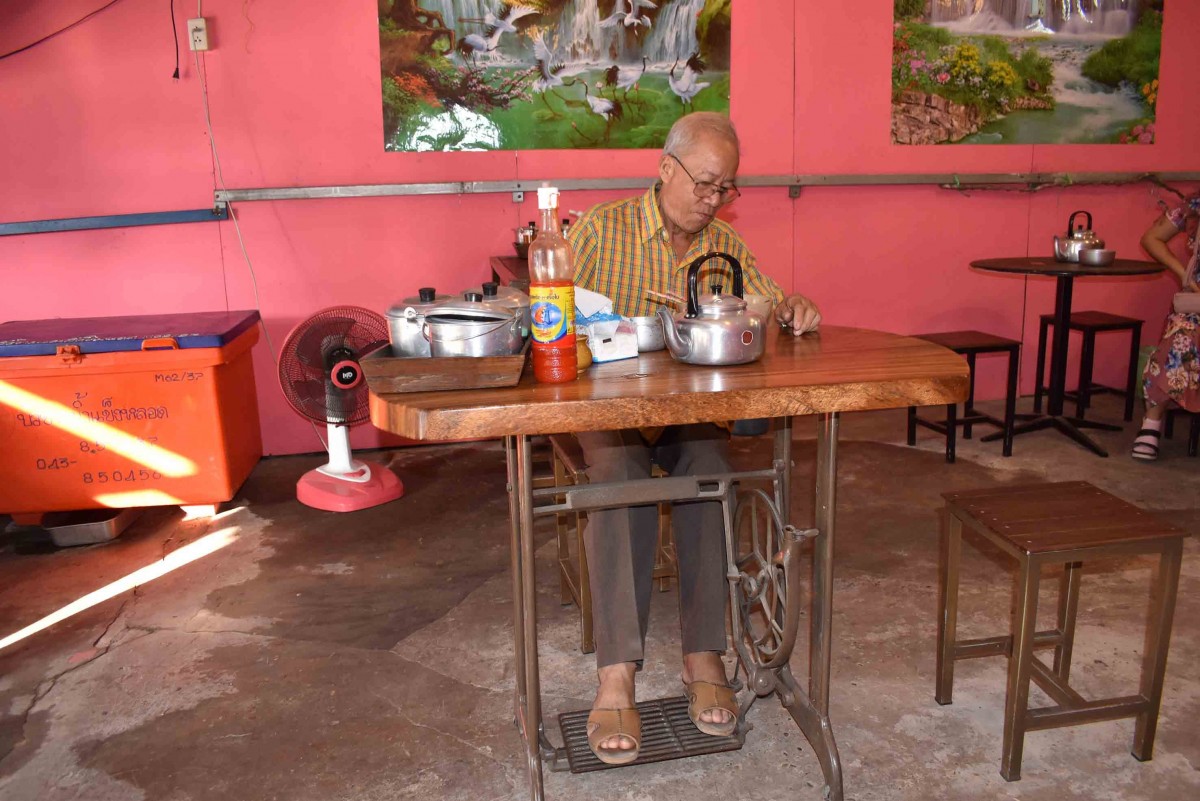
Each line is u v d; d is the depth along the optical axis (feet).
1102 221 16.88
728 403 4.75
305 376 11.76
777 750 6.52
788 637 5.68
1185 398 12.68
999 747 6.48
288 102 13.44
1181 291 13.15
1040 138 16.28
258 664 7.91
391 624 8.63
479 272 14.53
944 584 6.88
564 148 14.38
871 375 5.10
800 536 5.50
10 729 7.02
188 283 13.66
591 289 7.03
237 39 13.14
